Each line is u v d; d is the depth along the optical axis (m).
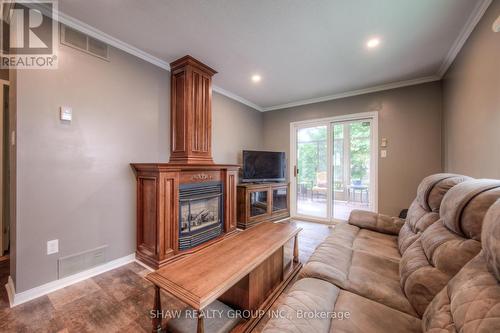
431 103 3.14
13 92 1.82
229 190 3.17
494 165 1.70
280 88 3.68
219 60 2.73
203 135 2.87
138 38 2.26
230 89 3.75
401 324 0.94
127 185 2.41
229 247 1.73
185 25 2.04
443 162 3.02
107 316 1.56
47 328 1.45
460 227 1.09
